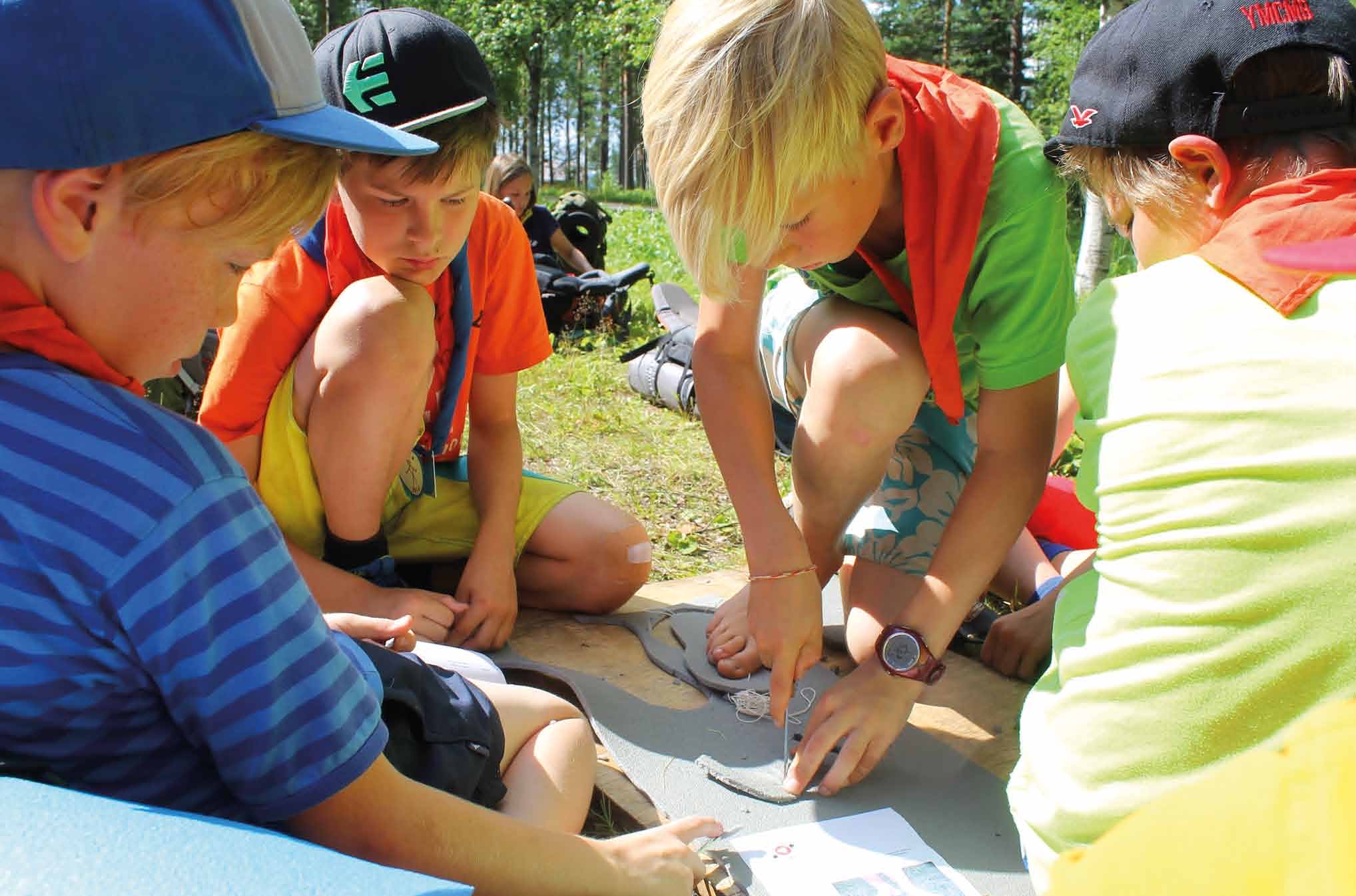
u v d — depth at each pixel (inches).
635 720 78.0
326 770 42.3
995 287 73.4
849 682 71.8
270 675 40.3
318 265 82.5
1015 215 72.6
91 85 36.0
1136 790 47.8
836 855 63.9
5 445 36.8
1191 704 46.3
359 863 34.1
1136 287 54.6
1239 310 48.9
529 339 93.0
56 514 36.9
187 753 42.6
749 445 79.4
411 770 54.3
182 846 32.8
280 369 83.0
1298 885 25.5
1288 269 41.7
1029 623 85.2
